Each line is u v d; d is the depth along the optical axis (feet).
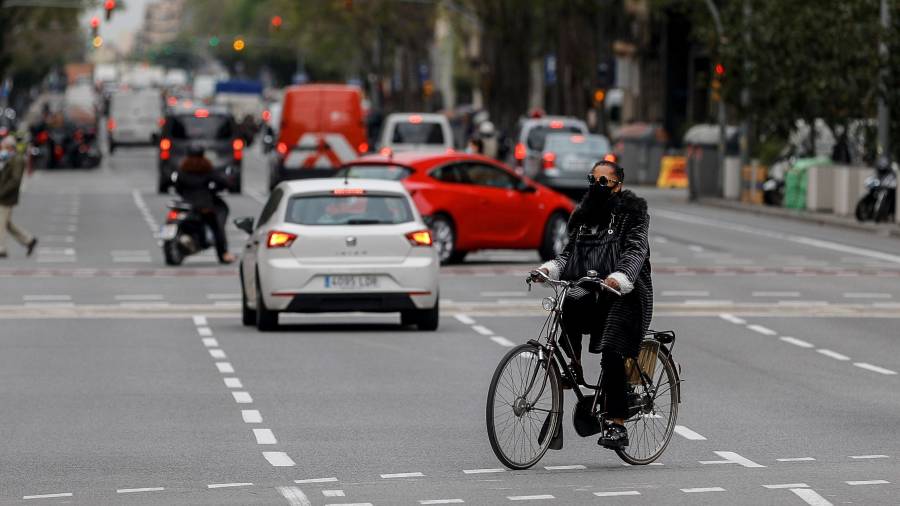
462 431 116.67
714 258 288.71
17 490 94.58
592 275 99.91
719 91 471.62
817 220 394.52
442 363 154.40
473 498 92.17
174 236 269.44
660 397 105.60
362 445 110.73
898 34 381.60
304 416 123.44
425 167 269.23
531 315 198.08
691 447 111.04
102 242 318.24
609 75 631.56
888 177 370.73
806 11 440.04
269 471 101.04
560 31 645.92
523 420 101.55
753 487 95.86
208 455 106.73
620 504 90.53
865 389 139.33
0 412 125.18
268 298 177.06
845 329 184.55
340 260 177.06
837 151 435.53
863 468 102.63
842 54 411.34
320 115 486.38
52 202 447.83
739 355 161.89
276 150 489.26
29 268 261.65
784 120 454.81
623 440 101.19
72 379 143.23
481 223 271.49
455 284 239.50
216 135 497.46
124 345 167.63
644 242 100.07
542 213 277.64
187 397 132.98
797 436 115.44
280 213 179.73
